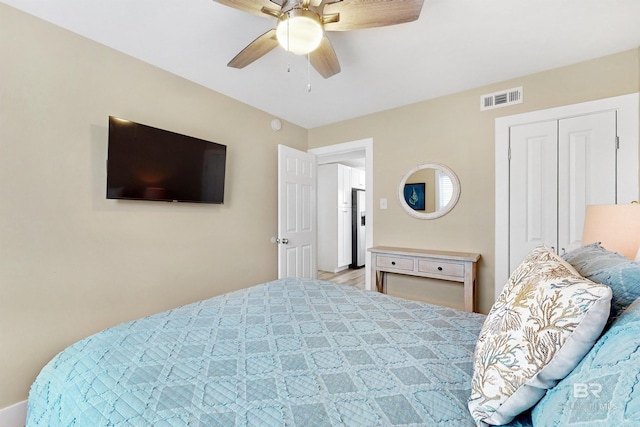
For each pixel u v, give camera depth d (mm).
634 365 452
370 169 3215
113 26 1737
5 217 1542
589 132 2119
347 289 1852
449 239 2732
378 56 2055
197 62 2150
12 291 1564
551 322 618
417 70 2260
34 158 1637
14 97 1571
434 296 2846
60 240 1731
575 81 2158
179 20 1684
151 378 855
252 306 1513
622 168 1999
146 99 2145
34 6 1564
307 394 789
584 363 556
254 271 3016
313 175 3600
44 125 1672
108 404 753
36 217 1644
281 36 1434
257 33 1808
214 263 2625
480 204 2568
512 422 664
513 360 650
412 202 2930
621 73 2002
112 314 1952
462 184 2656
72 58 1782
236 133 2830
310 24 1322
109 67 1947
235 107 2820
